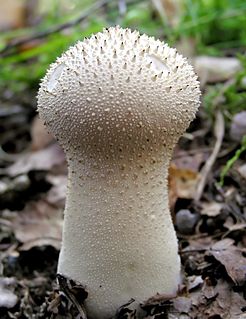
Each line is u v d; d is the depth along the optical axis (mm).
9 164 257
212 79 237
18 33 329
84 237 124
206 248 152
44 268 172
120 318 126
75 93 112
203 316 128
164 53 118
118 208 120
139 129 112
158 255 126
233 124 196
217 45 285
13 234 189
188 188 184
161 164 122
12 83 331
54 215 201
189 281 137
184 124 120
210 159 187
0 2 394
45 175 228
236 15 279
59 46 299
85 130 113
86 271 126
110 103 110
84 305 128
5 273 168
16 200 215
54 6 375
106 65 112
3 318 150
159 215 125
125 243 123
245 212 165
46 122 123
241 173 178
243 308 130
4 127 290
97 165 118
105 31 122
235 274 135
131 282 125
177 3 315
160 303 127
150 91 111
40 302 156
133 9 319
